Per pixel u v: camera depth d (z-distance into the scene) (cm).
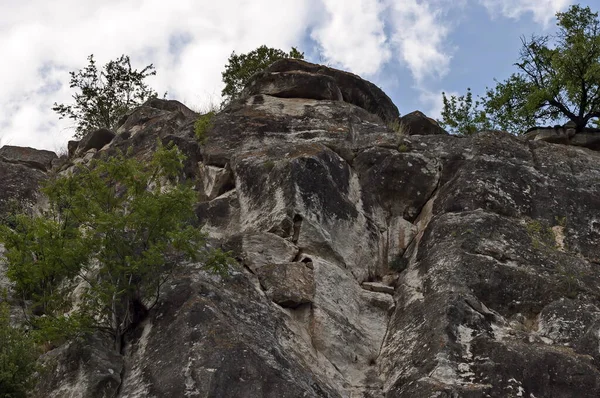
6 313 1334
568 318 1431
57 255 1348
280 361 1284
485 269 1514
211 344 1242
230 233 1639
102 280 1422
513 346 1341
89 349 1275
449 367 1322
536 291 1498
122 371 1265
